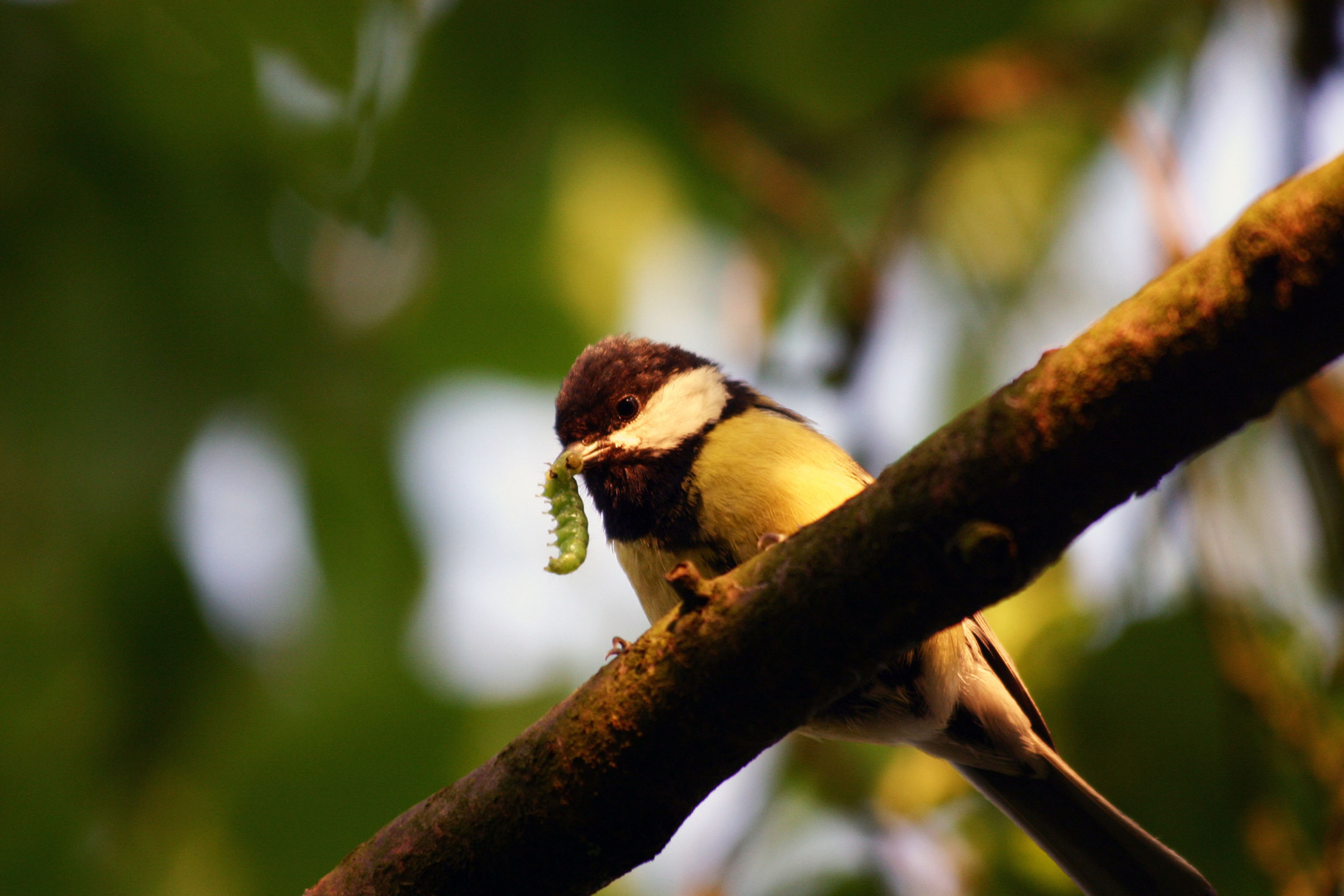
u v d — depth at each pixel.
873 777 7.93
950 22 7.84
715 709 4.43
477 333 8.70
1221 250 3.72
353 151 7.66
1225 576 6.71
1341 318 3.59
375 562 8.56
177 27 7.00
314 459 8.40
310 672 8.41
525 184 8.13
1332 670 6.39
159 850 7.83
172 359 7.46
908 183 8.25
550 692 8.55
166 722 7.90
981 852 7.08
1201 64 7.82
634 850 4.65
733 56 7.82
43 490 7.39
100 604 7.76
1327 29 7.30
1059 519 3.99
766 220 8.34
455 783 4.84
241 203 7.41
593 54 7.70
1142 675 6.77
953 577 4.07
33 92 6.91
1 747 7.71
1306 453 6.50
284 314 7.82
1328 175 3.58
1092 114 8.05
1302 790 6.54
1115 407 3.83
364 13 7.25
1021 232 9.45
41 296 7.07
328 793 8.03
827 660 4.31
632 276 8.66
